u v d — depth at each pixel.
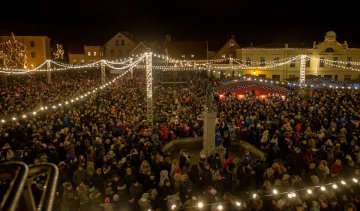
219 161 10.62
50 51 69.62
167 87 33.81
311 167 9.41
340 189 8.49
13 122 15.18
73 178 9.58
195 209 7.80
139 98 23.91
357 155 10.51
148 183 9.30
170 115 17.11
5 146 10.66
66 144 11.31
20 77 48.06
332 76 45.09
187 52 56.38
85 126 13.59
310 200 8.35
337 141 11.77
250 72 46.91
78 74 56.59
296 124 14.68
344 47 44.53
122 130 13.72
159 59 39.56
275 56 45.53
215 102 21.22
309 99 21.17
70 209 8.28
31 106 20.06
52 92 27.48
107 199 8.39
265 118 16.64
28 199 1.96
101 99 22.12
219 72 49.38
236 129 15.27
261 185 9.39
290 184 8.78
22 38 61.00
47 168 2.12
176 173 9.52
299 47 45.22
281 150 11.68
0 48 57.06
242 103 19.86
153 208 8.52
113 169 9.70
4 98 22.89
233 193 9.38
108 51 67.75
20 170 1.72
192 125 15.85
